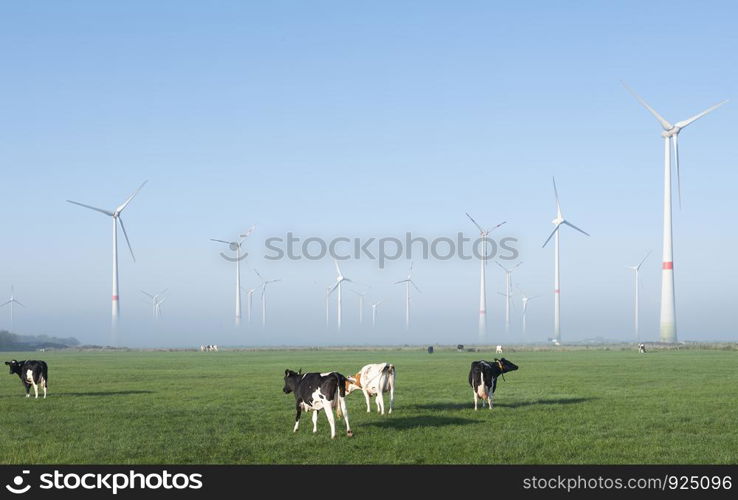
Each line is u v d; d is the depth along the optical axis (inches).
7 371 2495.1
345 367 2479.1
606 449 757.3
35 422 978.7
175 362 3366.1
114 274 5994.1
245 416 1028.5
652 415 1013.2
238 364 3019.2
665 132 4761.3
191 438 829.2
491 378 1071.6
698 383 1621.6
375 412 1058.7
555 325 5920.3
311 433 858.1
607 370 2178.9
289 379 880.3
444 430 868.6
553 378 1801.2
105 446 783.7
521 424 921.5
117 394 1423.5
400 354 4660.4
